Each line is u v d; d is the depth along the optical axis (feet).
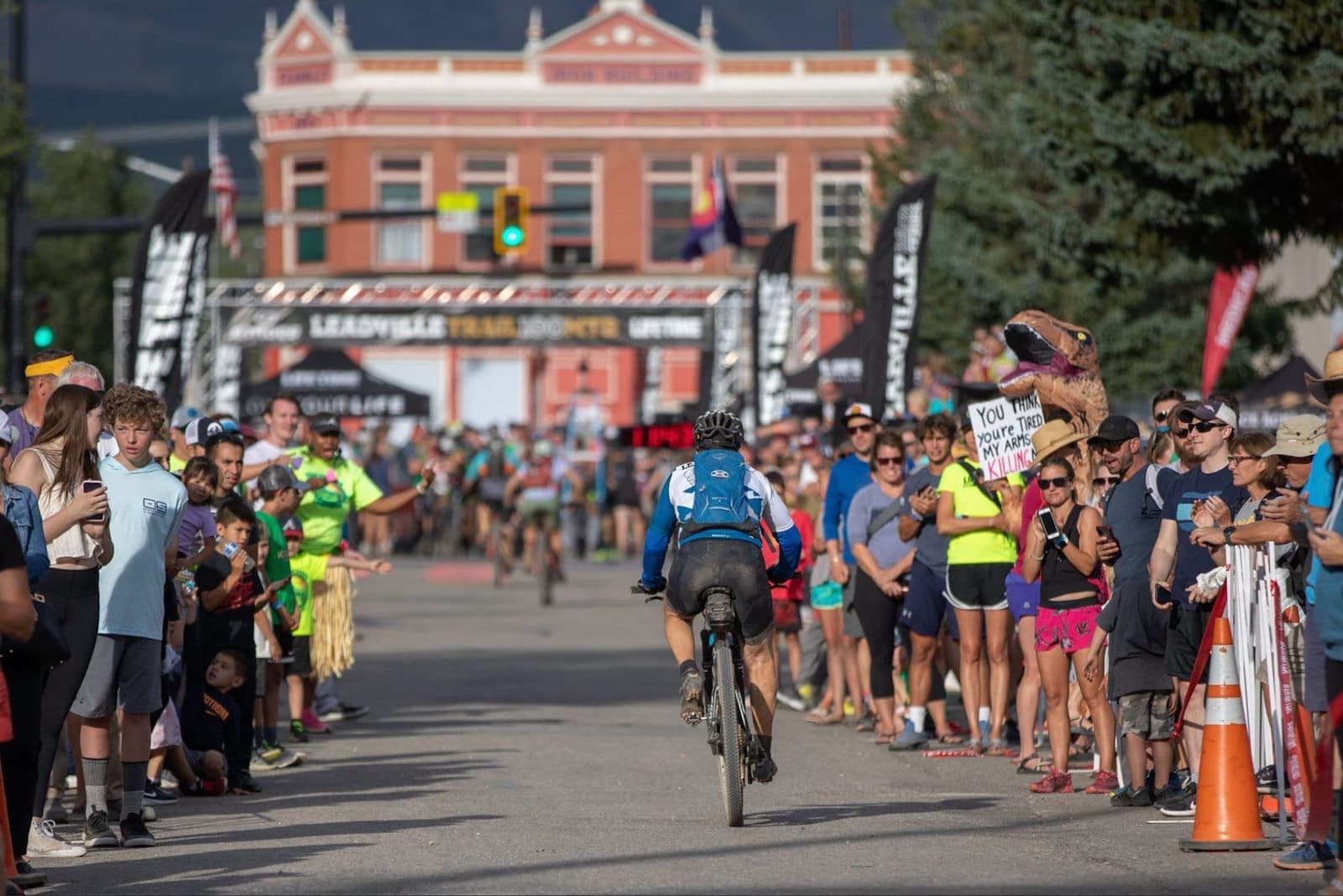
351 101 502.79
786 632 147.54
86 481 79.15
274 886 71.72
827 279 490.90
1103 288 174.81
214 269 588.50
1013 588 108.17
